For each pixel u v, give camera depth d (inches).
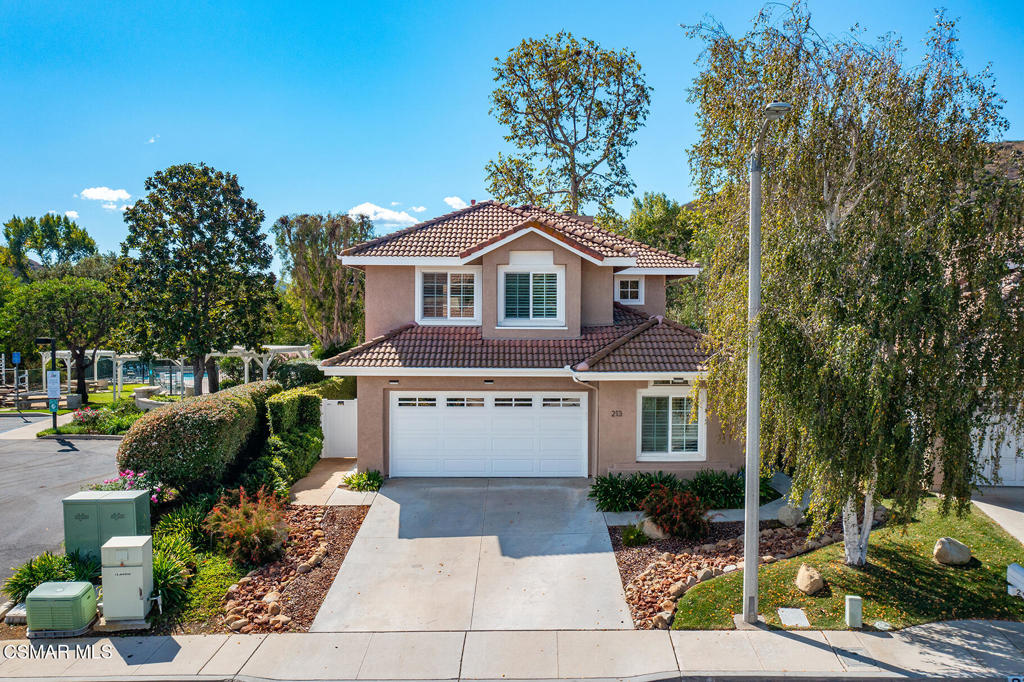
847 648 329.4
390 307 693.3
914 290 328.8
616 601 387.9
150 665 319.6
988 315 328.5
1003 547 433.7
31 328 1398.9
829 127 386.3
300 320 1627.7
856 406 337.4
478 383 629.6
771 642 336.5
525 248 655.1
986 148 362.3
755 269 350.3
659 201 1542.8
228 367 1545.3
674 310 1104.2
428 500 564.7
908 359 337.4
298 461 624.4
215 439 511.8
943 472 346.0
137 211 1154.0
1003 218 334.6
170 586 381.4
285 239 1537.9
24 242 3152.1
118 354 1396.4
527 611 376.2
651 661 321.1
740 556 436.8
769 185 396.8
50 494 605.9
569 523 510.9
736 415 440.5
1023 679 300.5
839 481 346.6
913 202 352.2
